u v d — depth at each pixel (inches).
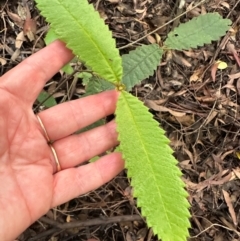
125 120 8.6
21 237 13.0
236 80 15.8
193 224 14.1
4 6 15.2
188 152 14.7
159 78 15.2
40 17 15.1
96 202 13.7
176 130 14.8
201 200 14.3
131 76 11.4
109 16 15.8
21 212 9.1
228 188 14.6
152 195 8.4
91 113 9.9
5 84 9.3
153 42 15.5
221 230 14.1
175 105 15.1
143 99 14.8
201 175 14.6
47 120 9.8
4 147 9.1
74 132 10.5
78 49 8.6
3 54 14.6
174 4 16.2
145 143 8.5
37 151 9.6
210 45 16.0
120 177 14.1
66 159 10.0
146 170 8.5
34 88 9.6
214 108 15.2
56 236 13.4
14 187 9.2
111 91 10.0
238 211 14.4
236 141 15.1
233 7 16.4
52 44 9.6
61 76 14.4
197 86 15.5
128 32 15.6
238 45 16.2
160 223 8.3
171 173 8.4
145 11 16.0
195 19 11.9
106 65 8.7
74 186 9.8
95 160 10.8
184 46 11.7
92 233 13.5
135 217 13.5
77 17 8.7
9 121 9.2
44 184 9.5
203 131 15.0
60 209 13.5
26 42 14.9
